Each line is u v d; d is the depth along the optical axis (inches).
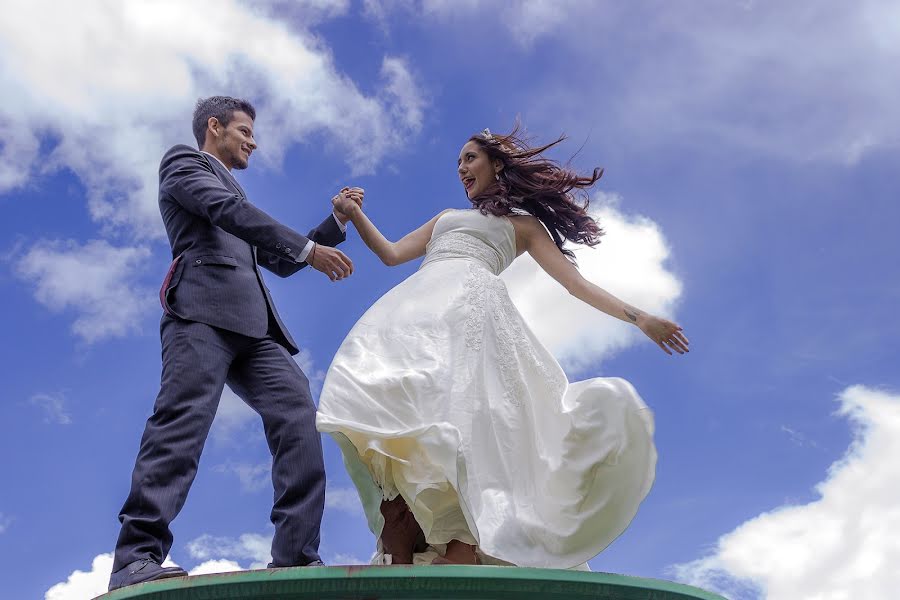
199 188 171.3
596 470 152.1
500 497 155.9
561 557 152.6
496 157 192.1
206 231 174.7
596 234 193.9
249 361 173.3
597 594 138.0
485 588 133.9
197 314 167.8
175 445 158.6
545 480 157.2
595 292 178.4
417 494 147.6
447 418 153.6
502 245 183.0
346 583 132.2
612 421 150.9
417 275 176.4
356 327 166.1
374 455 153.6
